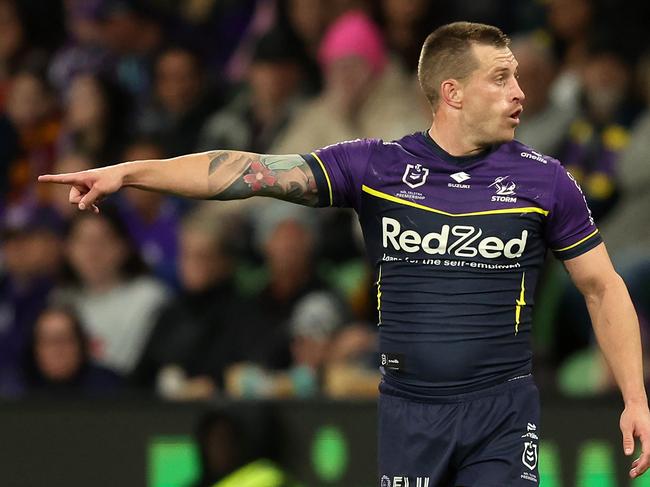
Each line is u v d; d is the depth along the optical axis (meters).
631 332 16.33
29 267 33.22
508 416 16.20
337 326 28.92
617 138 32.34
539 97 32.47
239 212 34.31
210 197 16.28
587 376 27.14
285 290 30.08
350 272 31.97
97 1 42.22
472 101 16.17
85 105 37.75
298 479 25.48
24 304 32.97
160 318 30.27
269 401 25.62
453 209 16.12
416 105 34.62
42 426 26.41
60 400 26.38
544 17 37.38
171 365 29.41
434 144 16.45
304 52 37.38
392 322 16.48
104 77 38.25
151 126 38.12
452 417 16.25
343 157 16.58
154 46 41.88
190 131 37.94
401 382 16.52
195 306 30.19
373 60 34.22
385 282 16.52
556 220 16.25
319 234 33.12
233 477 25.25
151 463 25.94
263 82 36.50
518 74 32.59
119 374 29.50
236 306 29.94
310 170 16.50
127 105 38.31
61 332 28.80
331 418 25.45
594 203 31.86
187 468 25.81
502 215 16.06
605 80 32.97
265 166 16.41
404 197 16.28
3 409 26.53
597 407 24.69
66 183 15.55
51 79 42.03
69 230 32.75
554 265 29.23
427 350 16.23
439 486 16.42
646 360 26.28
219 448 25.48
